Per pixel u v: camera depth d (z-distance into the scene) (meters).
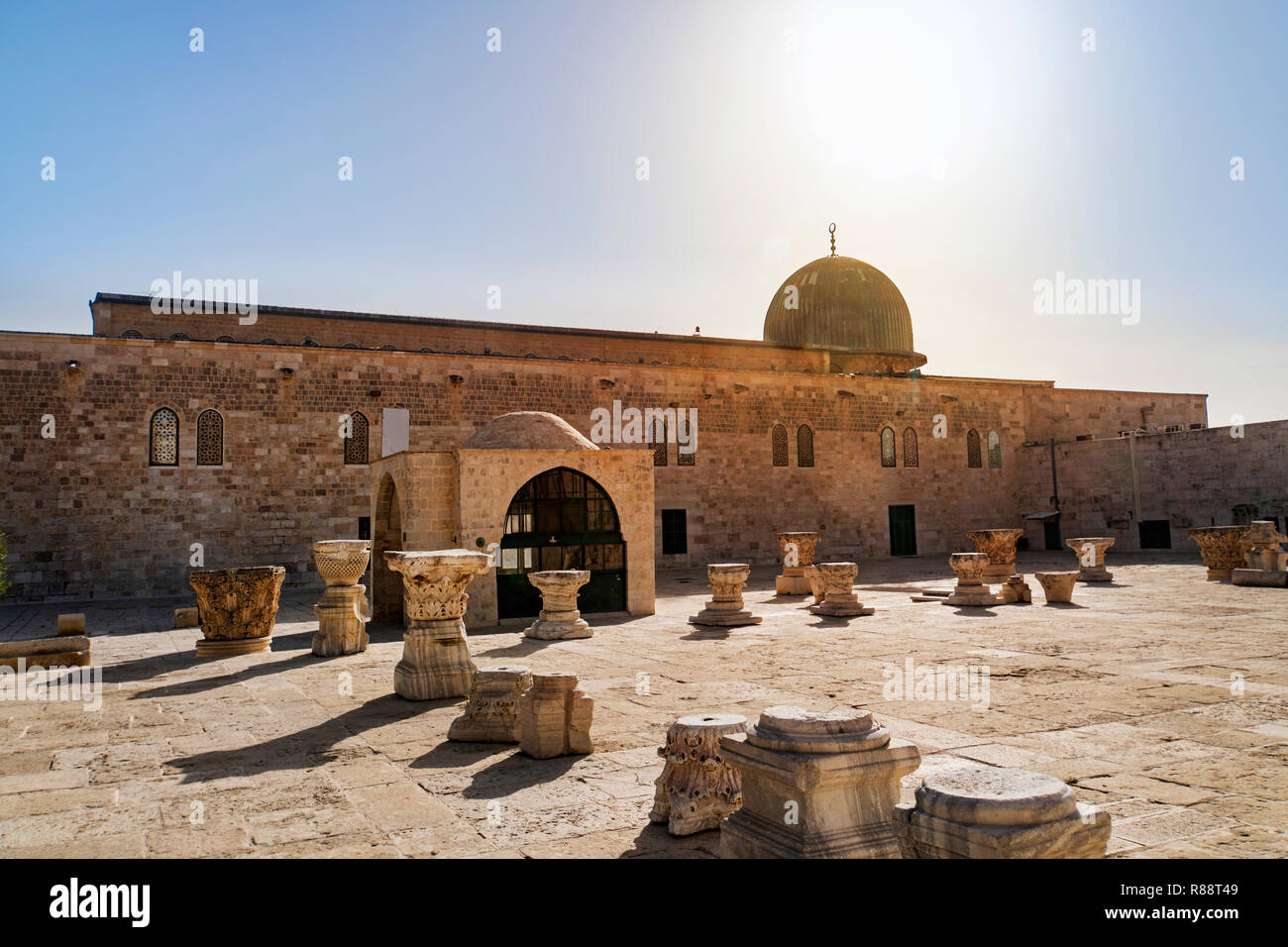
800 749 4.87
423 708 10.80
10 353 29.19
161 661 15.39
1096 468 45.41
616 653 15.24
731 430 42.09
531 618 20.80
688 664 13.91
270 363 32.97
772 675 12.74
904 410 46.69
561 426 22.03
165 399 31.20
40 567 29.02
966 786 4.22
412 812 6.70
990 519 48.66
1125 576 29.55
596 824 6.36
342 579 16.02
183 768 8.15
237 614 16.17
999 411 49.50
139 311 36.53
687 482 40.81
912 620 19.36
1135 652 14.11
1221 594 22.88
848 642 16.08
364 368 34.59
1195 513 40.62
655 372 40.59
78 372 29.97
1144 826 6.08
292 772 7.94
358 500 33.94
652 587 21.89
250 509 32.19
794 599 25.08
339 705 11.05
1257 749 8.18
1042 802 3.98
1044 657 13.81
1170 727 9.07
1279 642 14.86
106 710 10.93
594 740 8.95
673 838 6.03
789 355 50.22
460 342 42.41
